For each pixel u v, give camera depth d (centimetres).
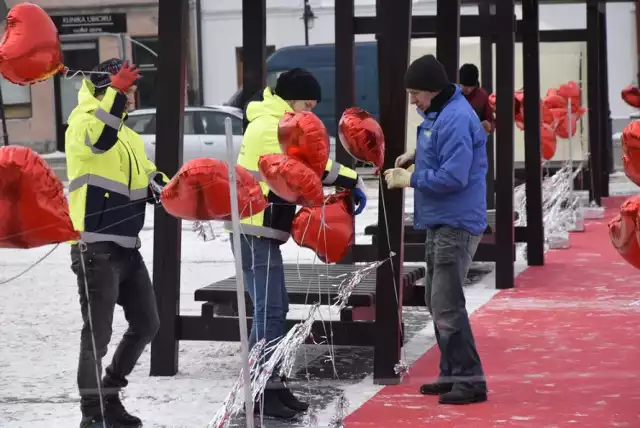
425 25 1100
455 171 669
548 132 1659
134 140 625
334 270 935
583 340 885
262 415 620
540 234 1354
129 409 687
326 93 2936
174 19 778
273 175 588
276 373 656
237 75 3650
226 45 3641
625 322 959
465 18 1188
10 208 520
